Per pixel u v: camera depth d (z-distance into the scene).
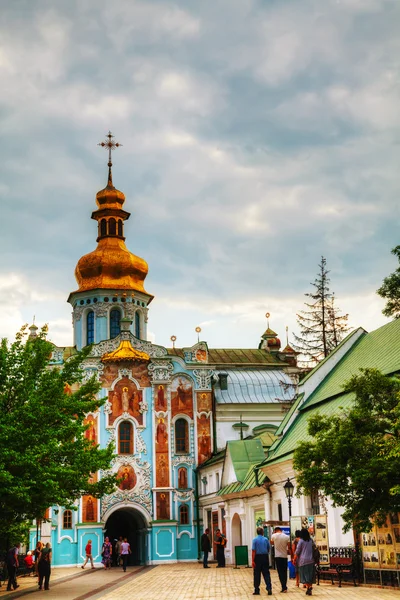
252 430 75.69
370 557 32.94
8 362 41.41
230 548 58.72
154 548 69.75
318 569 34.38
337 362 51.97
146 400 73.00
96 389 44.50
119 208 85.50
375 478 28.48
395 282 52.88
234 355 87.50
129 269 82.06
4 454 37.12
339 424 30.73
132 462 71.25
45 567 40.97
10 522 40.12
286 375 80.62
